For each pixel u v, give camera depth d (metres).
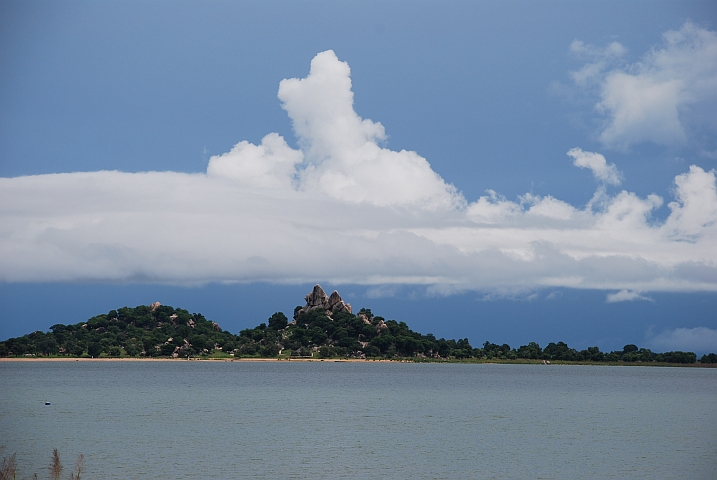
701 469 87.56
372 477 81.12
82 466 84.25
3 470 78.62
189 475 80.44
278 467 85.44
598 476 83.56
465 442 105.25
